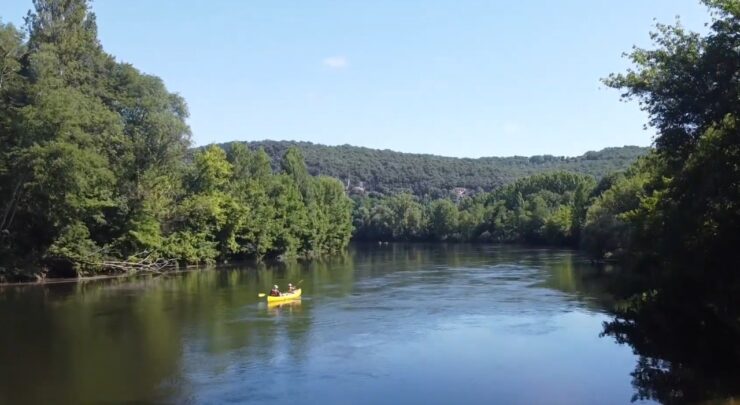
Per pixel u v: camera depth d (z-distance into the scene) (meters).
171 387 22.42
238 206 87.94
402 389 22.09
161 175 73.06
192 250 79.62
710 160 24.22
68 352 27.92
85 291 51.12
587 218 86.69
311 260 97.69
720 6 23.45
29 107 53.97
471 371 24.44
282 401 20.78
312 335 31.81
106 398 21.12
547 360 26.08
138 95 72.81
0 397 21.20
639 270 40.03
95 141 64.00
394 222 185.25
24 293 49.62
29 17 64.75
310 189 119.94
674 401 20.16
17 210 58.28
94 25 71.06
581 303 42.19
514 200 171.25
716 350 27.20
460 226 172.62
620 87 28.59
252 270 75.00
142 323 35.25
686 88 25.91
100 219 63.41
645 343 29.11
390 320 36.25
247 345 29.41
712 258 26.89
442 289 51.59
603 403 20.17
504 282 56.28
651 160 37.91
